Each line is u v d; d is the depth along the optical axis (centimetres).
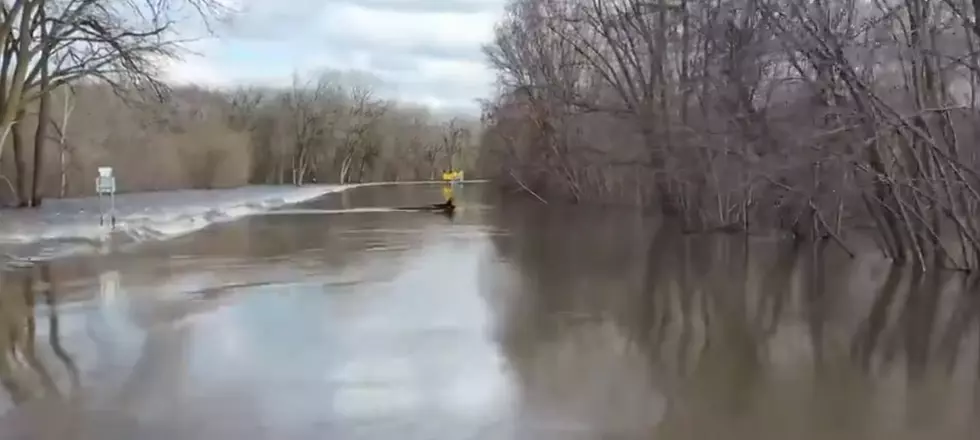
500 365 893
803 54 1862
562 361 912
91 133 5441
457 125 11344
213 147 7412
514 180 5591
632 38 2778
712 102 2192
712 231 2602
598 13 3500
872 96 1320
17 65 2655
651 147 2684
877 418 711
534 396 775
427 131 11156
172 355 928
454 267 1739
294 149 9562
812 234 2250
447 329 1080
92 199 4669
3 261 1755
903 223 1659
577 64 3753
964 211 1520
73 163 5203
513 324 1116
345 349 962
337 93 9950
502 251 2078
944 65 1426
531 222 3198
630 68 3312
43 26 2736
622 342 1015
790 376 855
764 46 1844
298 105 9588
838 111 1470
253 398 762
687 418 710
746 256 1980
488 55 6019
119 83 2988
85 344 980
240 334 1040
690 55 2489
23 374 844
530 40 4431
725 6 2195
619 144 3180
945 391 795
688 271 1692
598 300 1325
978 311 1208
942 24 1509
